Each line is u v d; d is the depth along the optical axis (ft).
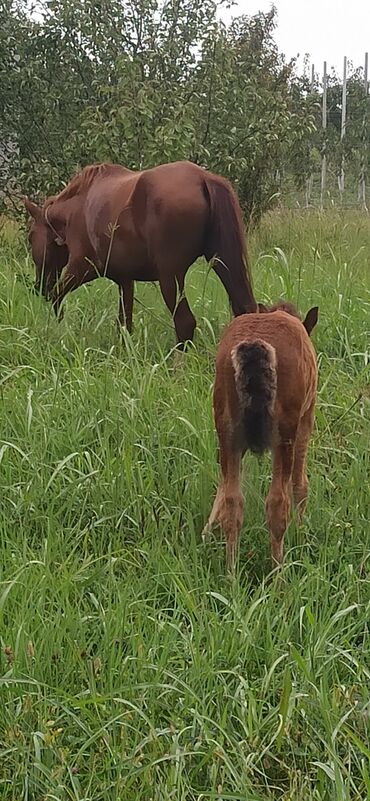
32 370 17.89
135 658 10.16
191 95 34.55
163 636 10.91
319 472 15.55
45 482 14.49
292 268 27.25
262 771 9.27
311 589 12.10
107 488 14.37
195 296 24.58
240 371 12.26
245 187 38.19
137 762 8.85
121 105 32.91
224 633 10.91
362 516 14.11
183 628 11.36
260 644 11.12
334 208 42.96
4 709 9.61
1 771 8.97
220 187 20.26
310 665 10.27
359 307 23.04
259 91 37.58
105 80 35.63
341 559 13.21
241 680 9.82
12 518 13.73
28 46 36.22
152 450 15.46
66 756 8.98
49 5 35.22
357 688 10.27
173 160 32.17
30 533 13.61
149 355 21.02
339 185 62.54
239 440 12.94
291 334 12.94
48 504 13.85
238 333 12.95
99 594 11.82
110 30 34.83
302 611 10.97
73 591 11.77
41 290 24.14
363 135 57.21
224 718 9.37
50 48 36.01
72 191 23.52
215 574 12.96
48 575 11.56
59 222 24.06
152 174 20.61
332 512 14.15
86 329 21.88
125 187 21.43
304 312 22.47
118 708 9.73
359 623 11.51
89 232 22.49
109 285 26.89
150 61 34.71
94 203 22.24
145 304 25.13
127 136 32.30
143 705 9.79
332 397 18.31
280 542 12.92
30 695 9.53
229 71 35.55
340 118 75.00
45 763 8.97
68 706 9.77
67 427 15.78
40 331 21.04
